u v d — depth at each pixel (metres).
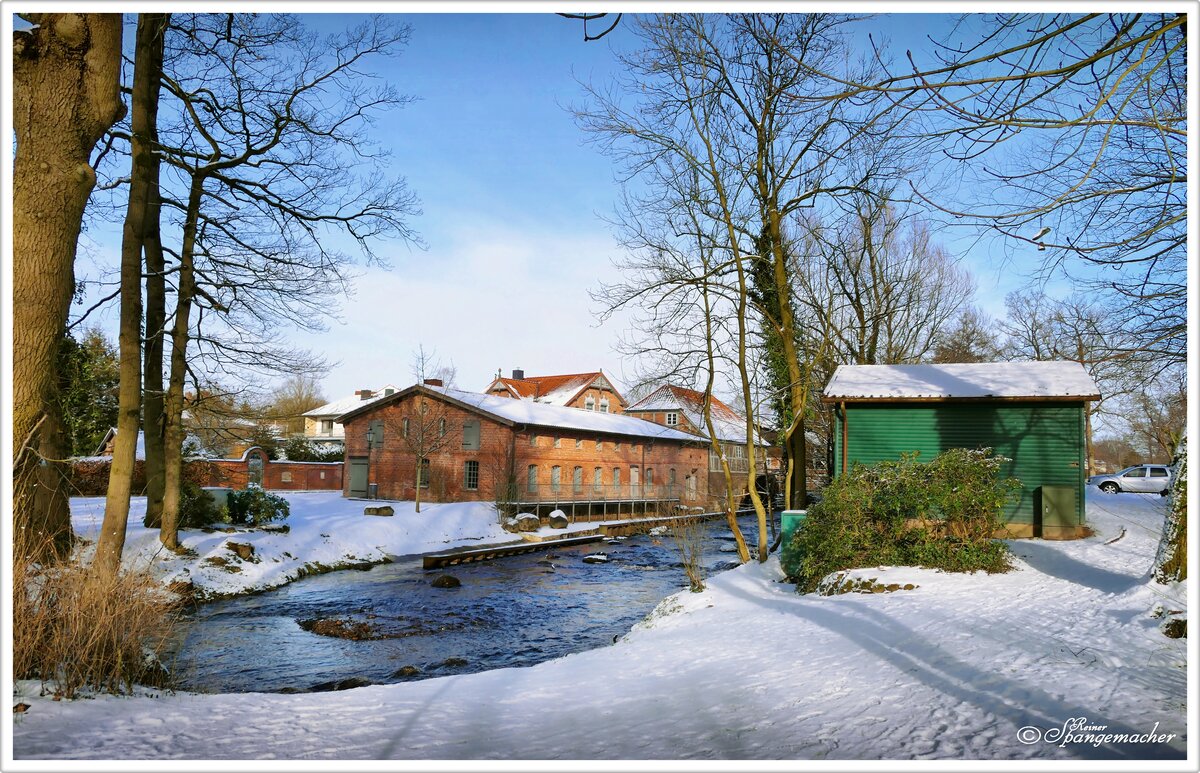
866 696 6.45
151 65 16.33
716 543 32.72
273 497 26.69
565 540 34.25
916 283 33.12
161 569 18.36
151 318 20.34
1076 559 13.93
